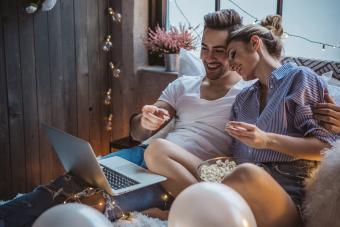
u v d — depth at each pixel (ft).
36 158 8.88
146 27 10.15
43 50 8.64
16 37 8.14
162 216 6.03
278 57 6.42
